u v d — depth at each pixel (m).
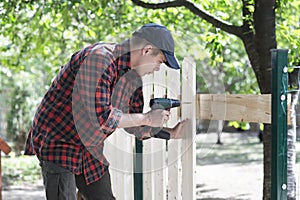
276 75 2.85
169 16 5.66
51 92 3.04
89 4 5.14
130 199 4.01
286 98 2.87
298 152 8.82
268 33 4.27
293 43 4.61
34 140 3.11
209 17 4.56
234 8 5.41
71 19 5.82
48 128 3.05
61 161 3.03
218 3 4.98
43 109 3.07
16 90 10.00
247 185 7.00
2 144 4.21
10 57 7.49
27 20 6.39
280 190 2.87
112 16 5.74
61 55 7.07
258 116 3.12
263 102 3.08
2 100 9.97
